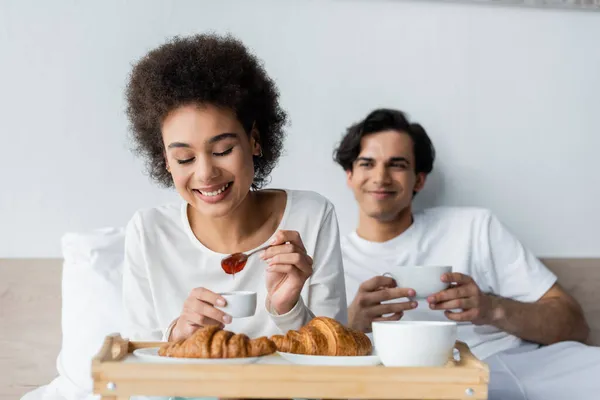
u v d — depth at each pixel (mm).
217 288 1417
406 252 2068
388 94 2186
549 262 2229
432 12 2193
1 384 1998
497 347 1998
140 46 2084
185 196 1276
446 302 1646
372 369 871
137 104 1361
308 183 2158
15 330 2012
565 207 2270
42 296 2025
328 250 1490
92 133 2078
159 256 1438
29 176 2062
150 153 1432
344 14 2154
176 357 966
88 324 1791
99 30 2072
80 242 1923
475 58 2217
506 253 2098
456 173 2229
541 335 1965
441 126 2213
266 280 1227
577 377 1598
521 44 2234
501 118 2236
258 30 2123
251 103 1327
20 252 2059
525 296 2082
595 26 2264
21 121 2059
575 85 2262
